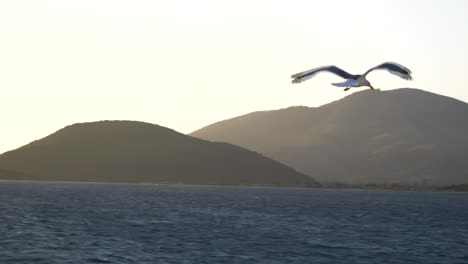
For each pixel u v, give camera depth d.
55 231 73.50
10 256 52.56
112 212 110.56
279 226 90.50
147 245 62.56
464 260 59.16
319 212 128.25
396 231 88.00
